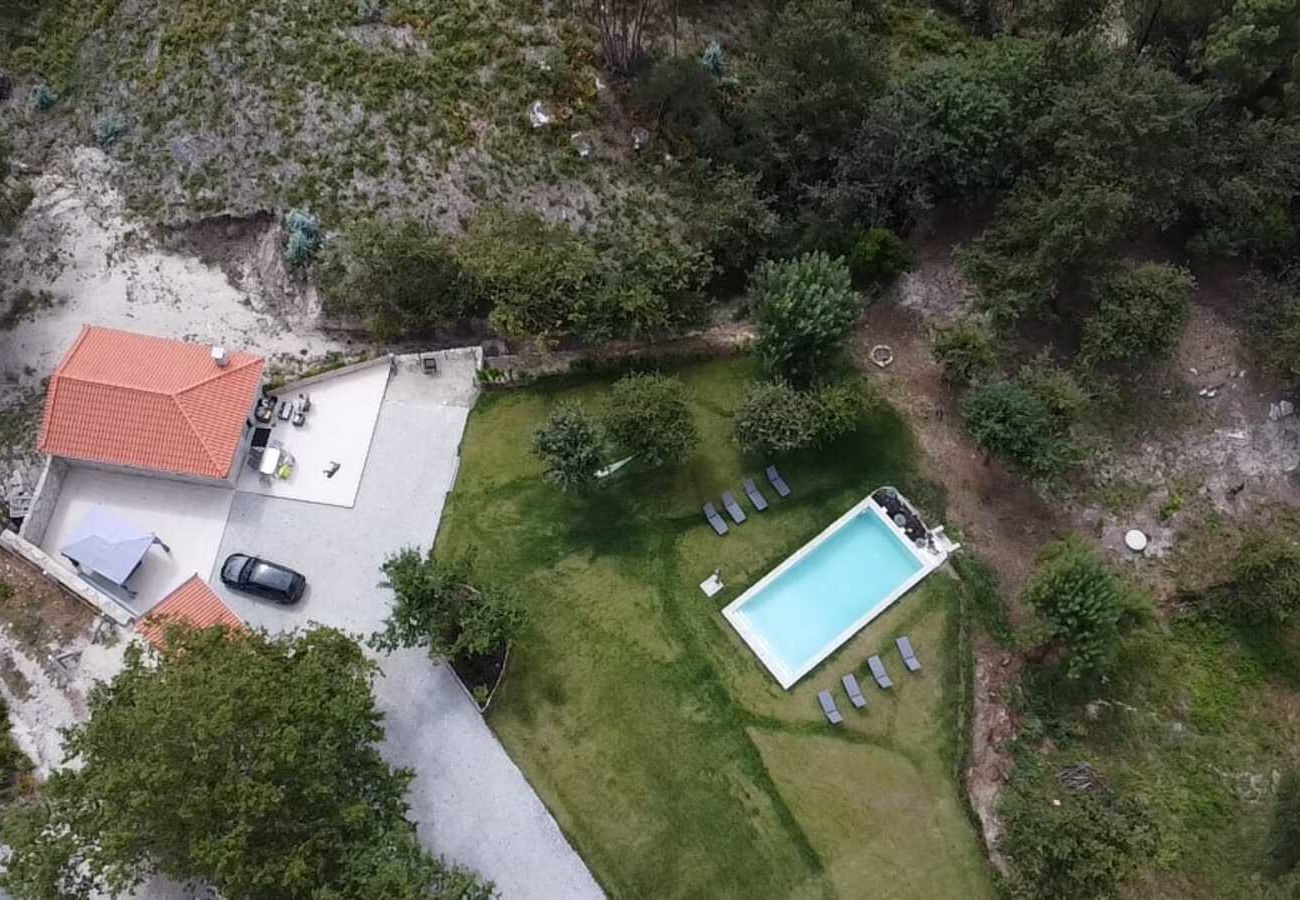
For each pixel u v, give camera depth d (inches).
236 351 1518.2
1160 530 1438.2
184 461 1362.0
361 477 1435.8
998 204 1594.5
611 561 1382.9
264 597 1358.3
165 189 1585.9
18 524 1393.9
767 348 1433.3
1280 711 1353.3
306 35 1643.7
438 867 1079.6
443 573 1253.7
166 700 1007.0
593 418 1438.2
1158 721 1341.0
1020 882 1186.0
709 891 1206.3
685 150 1656.0
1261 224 1502.2
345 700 1102.4
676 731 1285.7
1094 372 1520.7
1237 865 1257.4
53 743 1258.0
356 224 1498.5
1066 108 1512.1
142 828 994.7
